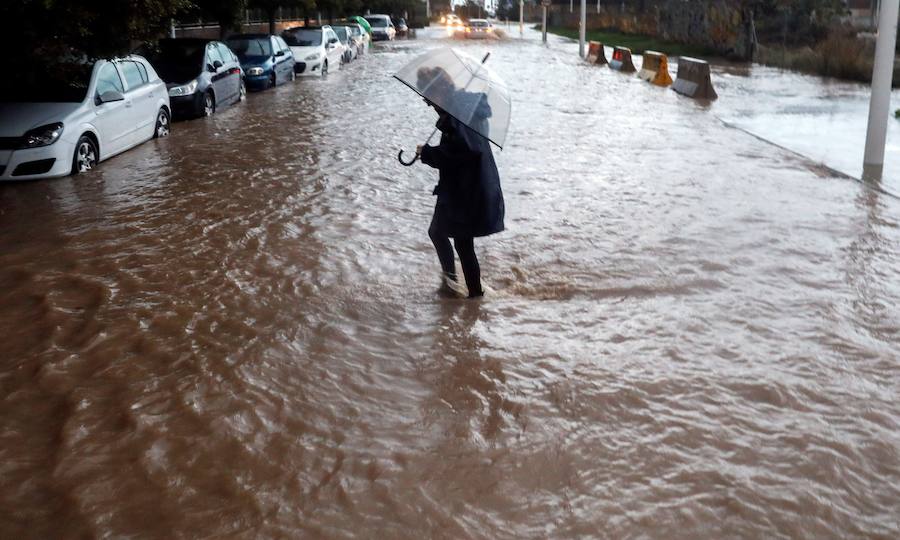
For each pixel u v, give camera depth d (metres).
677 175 10.55
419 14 92.88
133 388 4.68
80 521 3.50
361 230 7.93
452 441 4.14
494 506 3.62
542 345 5.32
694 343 5.37
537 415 4.41
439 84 5.50
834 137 13.72
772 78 25.23
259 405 4.48
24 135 10.03
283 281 6.47
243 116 16.44
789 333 5.54
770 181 10.20
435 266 6.89
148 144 13.15
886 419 4.40
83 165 10.79
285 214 8.52
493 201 5.75
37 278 6.58
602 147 12.70
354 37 34.53
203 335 5.42
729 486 3.77
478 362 5.05
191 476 3.82
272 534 3.41
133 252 7.26
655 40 44.56
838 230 7.99
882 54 10.75
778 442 4.16
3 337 5.41
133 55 13.24
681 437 4.19
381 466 3.91
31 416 4.39
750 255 7.20
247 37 22.19
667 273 6.74
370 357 5.12
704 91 19.84
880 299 6.20
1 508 3.58
